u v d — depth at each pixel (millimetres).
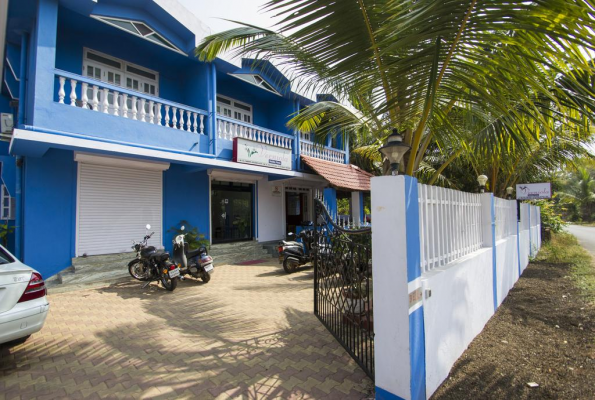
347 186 11469
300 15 2516
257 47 4039
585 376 3016
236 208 11133
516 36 2373
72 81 6230
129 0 7102
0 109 8812
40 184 6656
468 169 11125
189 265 7148
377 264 2605
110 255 7500
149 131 7293
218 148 8758
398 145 2980
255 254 10648
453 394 2766
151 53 8938
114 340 4055
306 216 13867
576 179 34469
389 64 2697
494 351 3549
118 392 2910
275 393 2844
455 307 3326
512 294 5848
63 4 6434
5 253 3840
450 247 3580
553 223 14469
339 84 3488
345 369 3246
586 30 1958
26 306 3420
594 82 2752
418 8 2021
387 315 2527
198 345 3885
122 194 7949
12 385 3045
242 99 11812
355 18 2529
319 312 4789
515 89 2664
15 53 7469
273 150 9984
